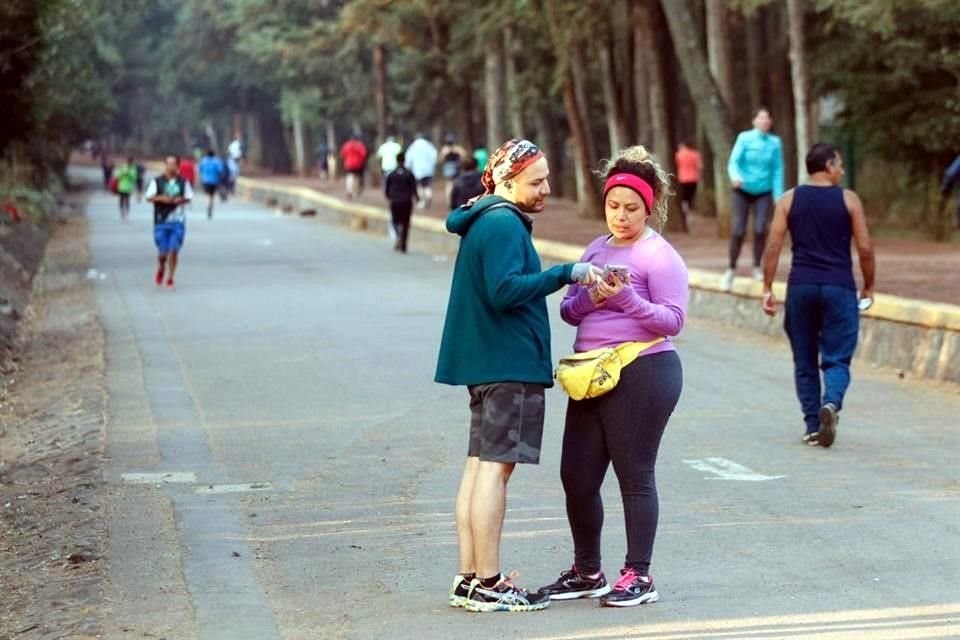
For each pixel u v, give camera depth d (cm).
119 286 3562
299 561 1113
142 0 7531
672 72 4906
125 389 1995
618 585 976
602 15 4575
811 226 1561
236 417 1767
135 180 8838
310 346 2375
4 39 3309
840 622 927
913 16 3766
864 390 1927
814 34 4353
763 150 2611
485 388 952
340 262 4144
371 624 947
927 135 4091
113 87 11725
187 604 991
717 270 3016
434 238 4612
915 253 3341
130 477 1426
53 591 1034
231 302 3102
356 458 1513
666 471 1427
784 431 1639
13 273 3544
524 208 954
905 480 1370
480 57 6469
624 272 930
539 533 1188
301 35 8744
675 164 4872
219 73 11819
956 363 1964
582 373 941
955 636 893
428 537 1181
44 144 7025
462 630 928
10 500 1368
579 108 5381
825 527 1188
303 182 9944
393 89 9300
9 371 2259
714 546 1131
